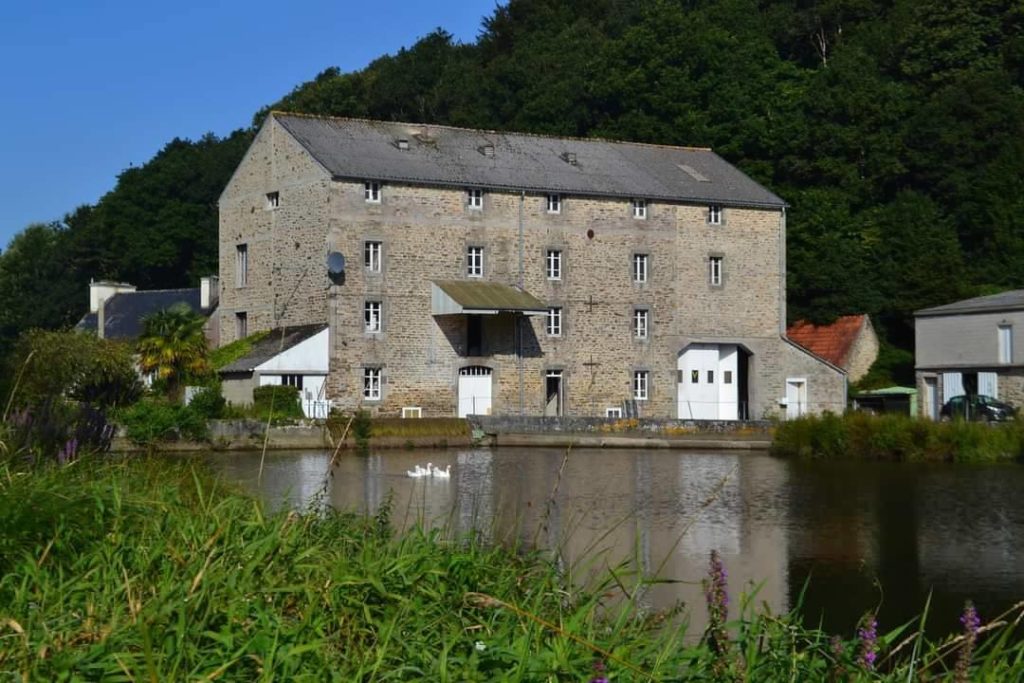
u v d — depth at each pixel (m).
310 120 53.50
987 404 49.75
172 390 48.12
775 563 18.92
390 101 86.94
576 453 43.12
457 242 52.22
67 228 91.69
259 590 8.65
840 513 24.77
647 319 55.88
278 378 48.81
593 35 84.50
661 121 69.19
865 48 75.62
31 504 9.79
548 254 54.03
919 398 55.12
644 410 55.81
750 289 57.94
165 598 8.32
